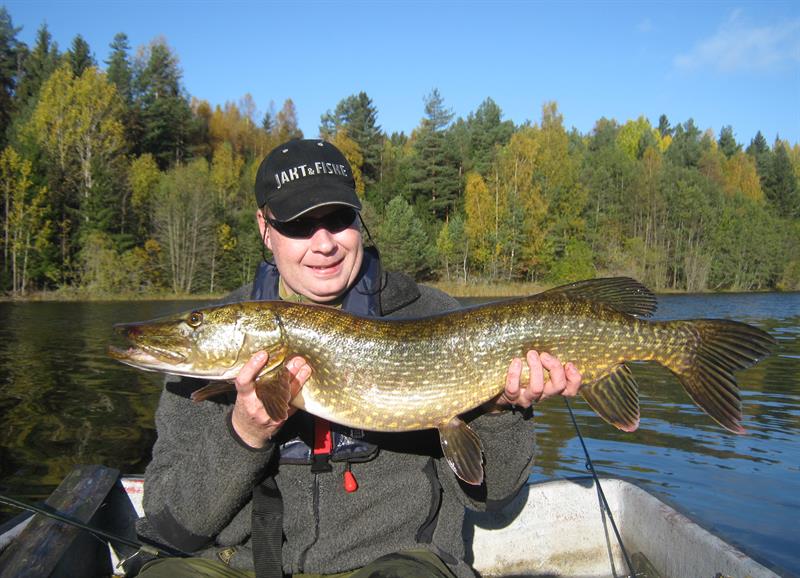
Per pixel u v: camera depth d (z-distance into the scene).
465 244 16.95
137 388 3.32
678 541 1.00
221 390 0.88
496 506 0.93
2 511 1.67
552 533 1.18
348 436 0.85
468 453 0.87
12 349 4.81
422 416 0.90
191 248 14.45
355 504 0.83
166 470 0.89
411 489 0.85
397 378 0.90
